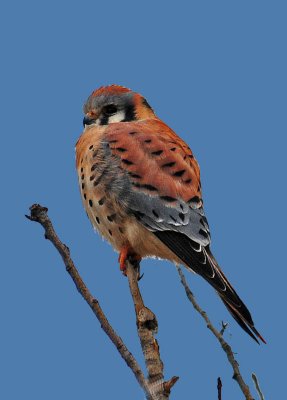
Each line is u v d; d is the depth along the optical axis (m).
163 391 6.32
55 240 6.55
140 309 7.33
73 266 6.50
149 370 6.80
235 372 6.22
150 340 7.05
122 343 6.21
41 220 6.55
